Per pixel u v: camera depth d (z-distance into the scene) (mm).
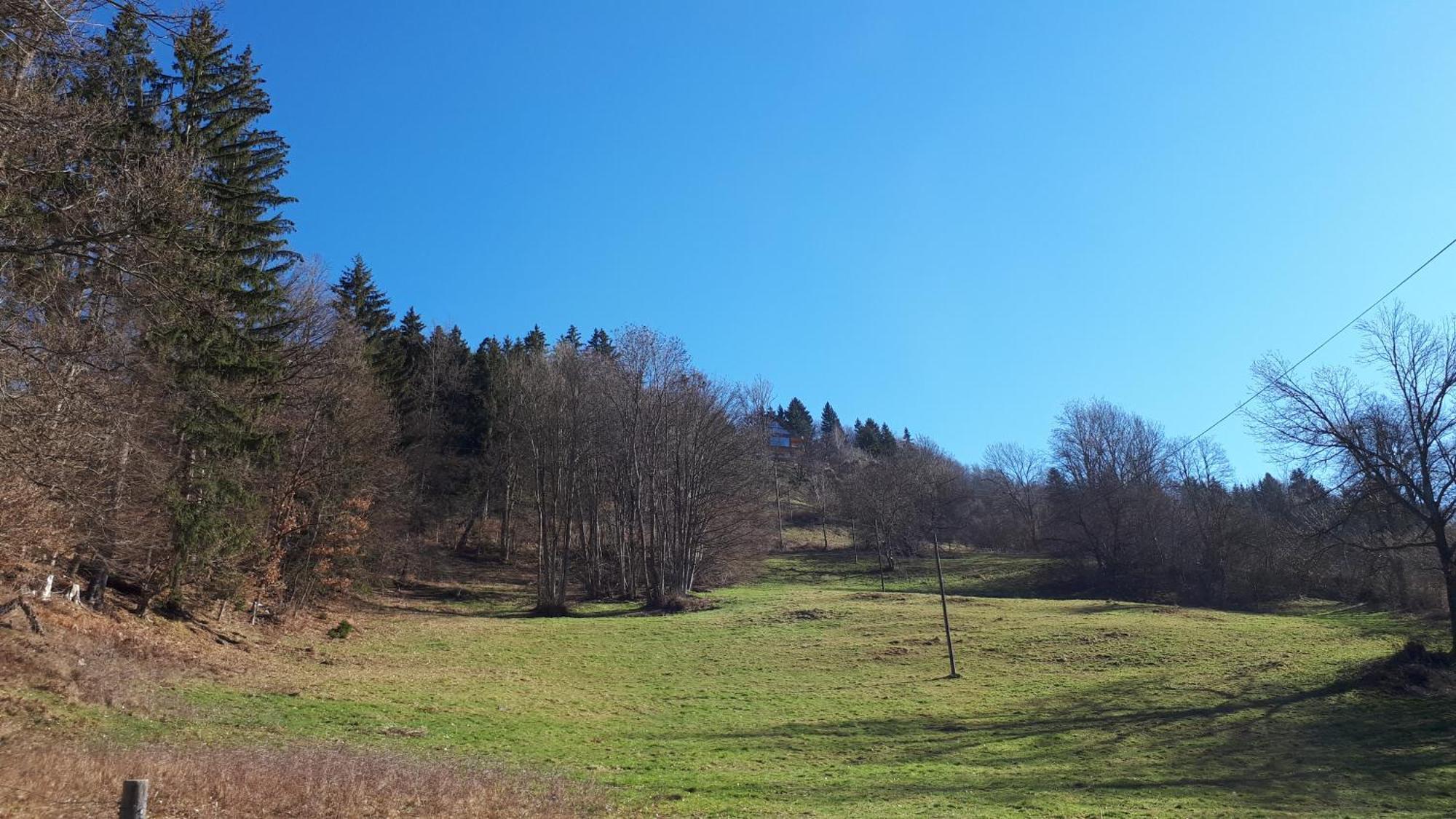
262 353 29391
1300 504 35875
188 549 27641
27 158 10586
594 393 66312
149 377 17156
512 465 69562
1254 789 20016
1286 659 37656
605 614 58250
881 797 18109
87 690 18359
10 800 10281
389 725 22141
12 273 11320
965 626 49375
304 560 40719
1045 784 20203
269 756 15117
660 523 67000
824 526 108375
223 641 31703
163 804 11312
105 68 10914
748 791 18031
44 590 23859
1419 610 49094
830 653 42656
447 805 13344
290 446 38938
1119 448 84375
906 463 104125
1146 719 28859
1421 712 27734
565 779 17438
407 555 62844
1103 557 82812
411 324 77750
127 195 11117
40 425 13234
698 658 41406
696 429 67125
